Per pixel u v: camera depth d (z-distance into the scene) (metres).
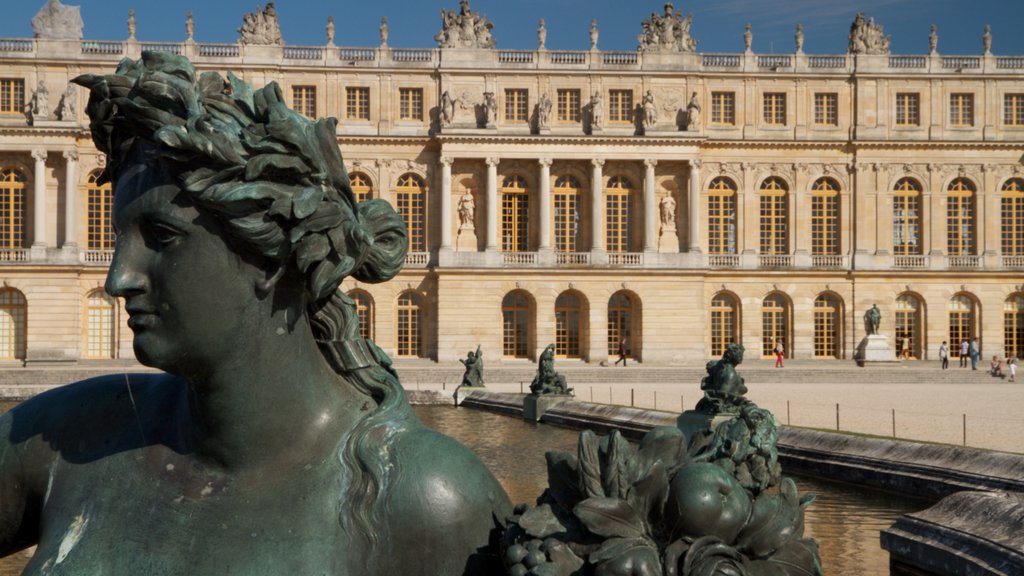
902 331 85.00
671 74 82.50
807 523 15.79
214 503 2.55
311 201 2.39
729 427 3.94
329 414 2.63
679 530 2.45
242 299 2.45
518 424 32.94
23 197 78.19
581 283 82.12
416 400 45.50
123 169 2.56
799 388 57.53
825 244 85.06
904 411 38.38
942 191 84.38
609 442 2.57
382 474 2.51
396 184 81.94
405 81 81.62
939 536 12.02
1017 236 84.94
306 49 80.81
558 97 82.75
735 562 2.43
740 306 84.31
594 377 69.62
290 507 2.52
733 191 84.44
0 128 75.81
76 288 77.31
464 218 81.88
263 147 2.35
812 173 84.44
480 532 2.48
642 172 83.06
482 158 80.88
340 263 2.53
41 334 76.69
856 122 84.00
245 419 2.52
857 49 84.50
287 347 2.55
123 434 2.75
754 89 83.88
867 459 19.70
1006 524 11.23
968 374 69.19
